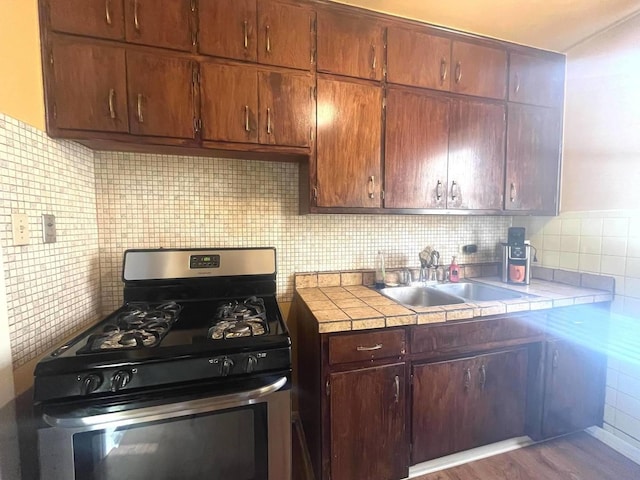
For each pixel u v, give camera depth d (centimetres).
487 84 175
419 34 160
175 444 97
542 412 162
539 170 191
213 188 170
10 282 91
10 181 92
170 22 125
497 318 152
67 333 124
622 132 164
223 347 101
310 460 152
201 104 131
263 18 136
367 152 156
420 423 144
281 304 185
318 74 146
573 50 185
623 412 167
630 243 163
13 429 92
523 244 194
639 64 156
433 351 142
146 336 108
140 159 158
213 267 158
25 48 102
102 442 90
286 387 107
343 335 129
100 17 117
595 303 169
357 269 197
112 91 120
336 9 146
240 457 104
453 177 172
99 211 154
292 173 182
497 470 154
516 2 146
